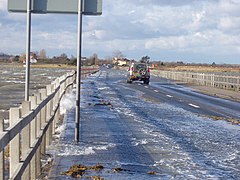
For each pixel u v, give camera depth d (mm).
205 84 50062
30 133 7336
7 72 87625
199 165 9711
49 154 10047
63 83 20672
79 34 11562
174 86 46406
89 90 34656
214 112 21859
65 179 8000
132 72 48969
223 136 14094
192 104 25984
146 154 10648
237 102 28484
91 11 11312
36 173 7777
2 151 4770
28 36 11203
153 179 8250
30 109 7305
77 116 11742
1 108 20703
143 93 33812
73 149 10742
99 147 11195
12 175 5344
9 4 11031
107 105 22859
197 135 14070
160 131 14578
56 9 11133
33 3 11023
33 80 52219
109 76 73188
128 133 13766
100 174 8469
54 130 12992
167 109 22375
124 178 8227
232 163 10070
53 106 12953
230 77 41875
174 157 10461
